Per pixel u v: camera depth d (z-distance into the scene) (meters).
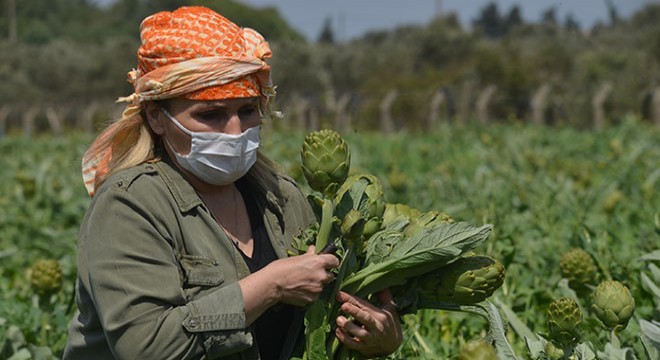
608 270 7.83
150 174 4.94
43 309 8.02
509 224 10.66
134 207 4.80
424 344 7.04
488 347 3.88
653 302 7.45
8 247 13.59
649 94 44.88
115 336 4.69
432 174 20.73
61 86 100.44
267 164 5.43
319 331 4.77
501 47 68.50
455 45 101.75
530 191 14.59
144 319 4.66
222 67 4.80
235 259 4.96
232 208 5.21
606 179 17.12
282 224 5.37
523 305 8.10
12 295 9.61
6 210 16.56
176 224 4.88
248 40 4.93
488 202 12.49
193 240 4.88
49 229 13.50
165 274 4.75
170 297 4.70
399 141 33.22
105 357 5.02
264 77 4.96
